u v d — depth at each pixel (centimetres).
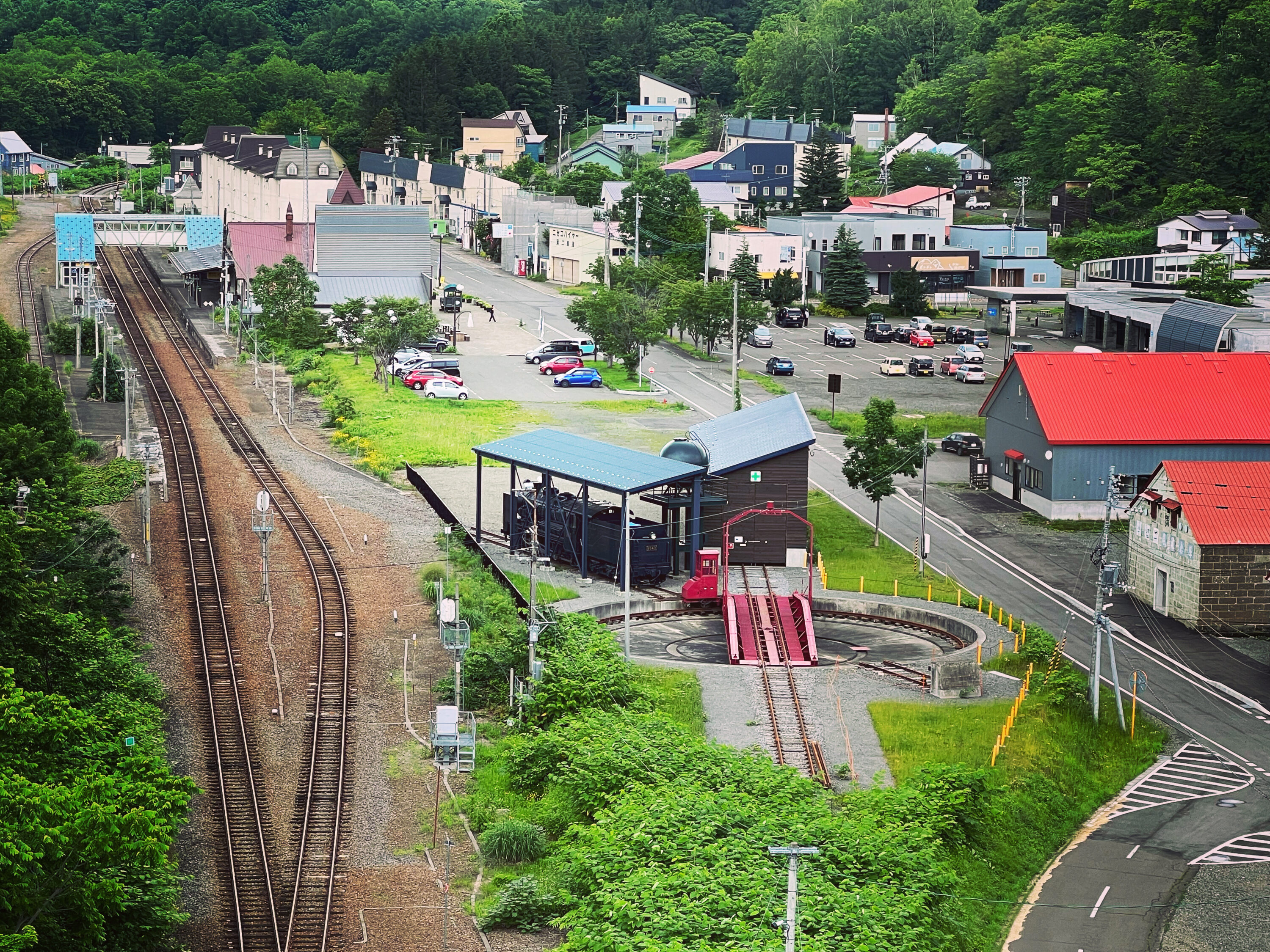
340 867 5578
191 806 5981
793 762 6512
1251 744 7112
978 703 7262
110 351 13225
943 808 5894
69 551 7588
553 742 6197
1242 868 6031
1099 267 19100
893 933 4744
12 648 5644
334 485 10531
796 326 17700
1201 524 8394
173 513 9700
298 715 6862
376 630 7881
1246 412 10462
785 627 8169
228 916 5206
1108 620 7269
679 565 9188
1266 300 16638
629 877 4947
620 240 19850
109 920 4659
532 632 6925
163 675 7219
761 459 9106
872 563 9350
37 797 4291
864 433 10012
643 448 11544
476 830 5881
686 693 7125
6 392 8819
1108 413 10394
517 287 19938
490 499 10425
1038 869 6031
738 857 5103
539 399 13375
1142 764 6975
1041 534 10056
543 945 5069
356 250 17462
